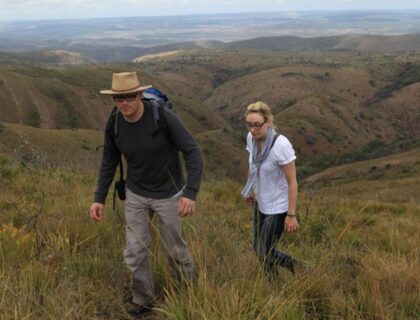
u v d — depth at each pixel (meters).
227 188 10.74
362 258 4.74
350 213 8.88
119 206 5.96
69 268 3.78
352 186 63.47
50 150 71.75
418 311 3.48
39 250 4.12
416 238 6.30
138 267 3.56
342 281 3.97
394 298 3.62
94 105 142.00
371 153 132.12
